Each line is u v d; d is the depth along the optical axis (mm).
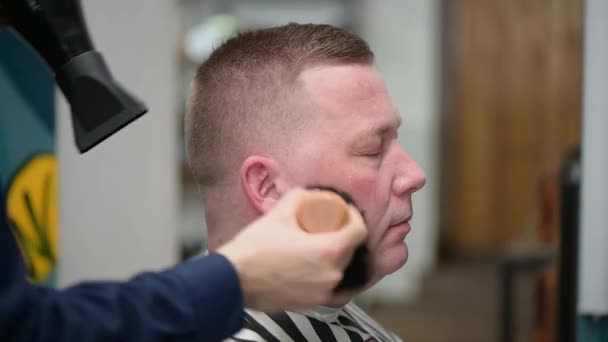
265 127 729
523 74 4652
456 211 4848
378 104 730
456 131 4754
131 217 1530
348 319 866
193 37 4023
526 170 4719
